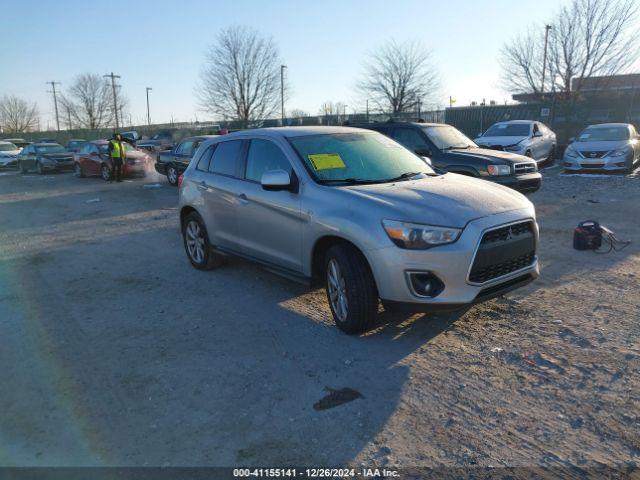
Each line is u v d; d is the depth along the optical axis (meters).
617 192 11.57
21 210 13.09
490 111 28.66
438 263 3.82
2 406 3.56
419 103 33.16
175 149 16.66
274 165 5.17
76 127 65.50
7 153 29.16
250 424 3.22
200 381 3.78
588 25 24.12
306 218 4.59
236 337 4.52
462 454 2.86
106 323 4.97
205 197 6.13
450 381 3.62
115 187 17.27
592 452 2.83
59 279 6.56
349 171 4.90
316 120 36.62
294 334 4.53
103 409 3.47
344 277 4.25
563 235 7.68
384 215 4.00
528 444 2.92
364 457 2.87
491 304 4.99
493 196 4.36
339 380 3.71
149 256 7.59
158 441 3.10
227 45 36.12
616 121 24.47
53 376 3.95
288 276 5.02
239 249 5.73
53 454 3.02
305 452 2.94
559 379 3.58
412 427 3.12
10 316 5.26
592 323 4.45
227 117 37.84
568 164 15.26
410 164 5.34
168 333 4.67
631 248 6.79
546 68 26.20
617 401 3.28
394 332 4.46
